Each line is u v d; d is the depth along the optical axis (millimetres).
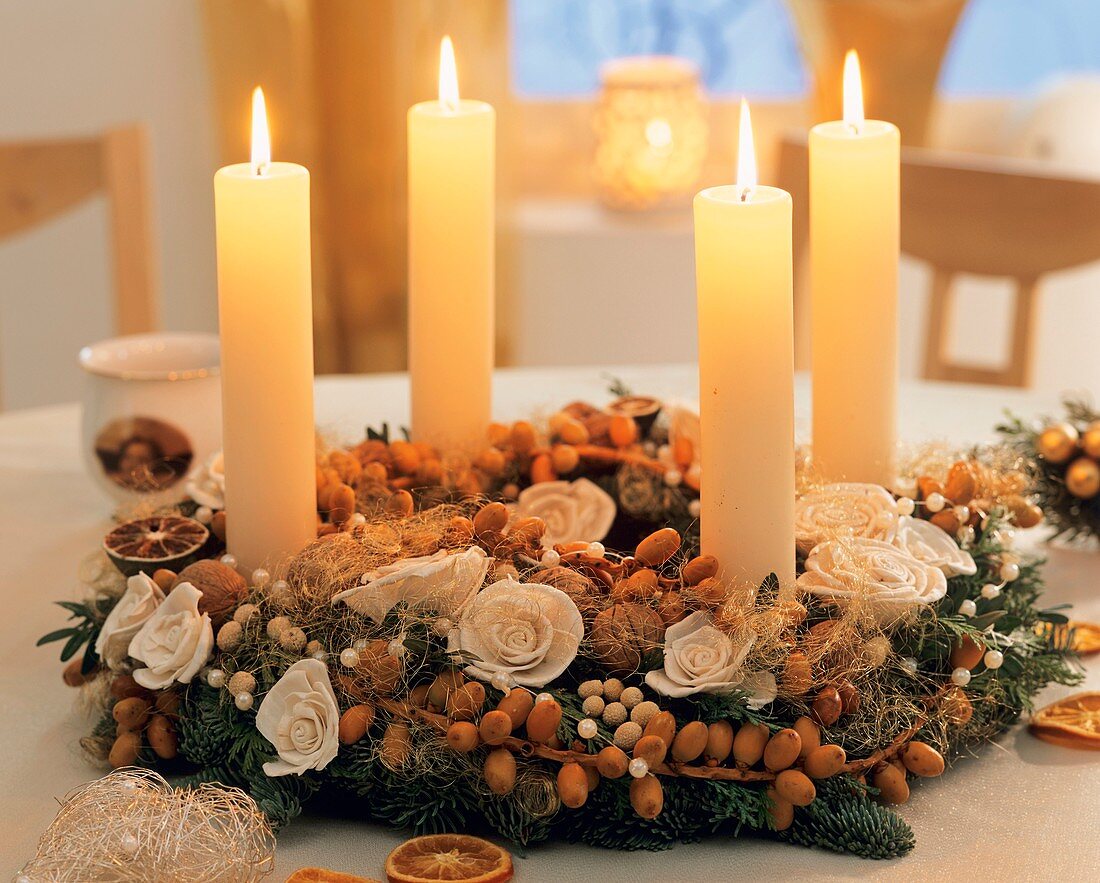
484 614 1171
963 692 1232
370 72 2863
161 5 2982
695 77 3193
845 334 1326
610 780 1164
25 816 1214
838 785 1176
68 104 3039
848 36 2768
